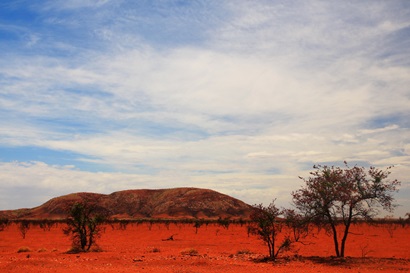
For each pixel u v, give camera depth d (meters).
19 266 23.12
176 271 21.48
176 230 100.00
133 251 36.25
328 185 27.25
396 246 45.28
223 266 23.95
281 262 26.19
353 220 27.84
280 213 28.22
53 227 117.38
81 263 25.66
